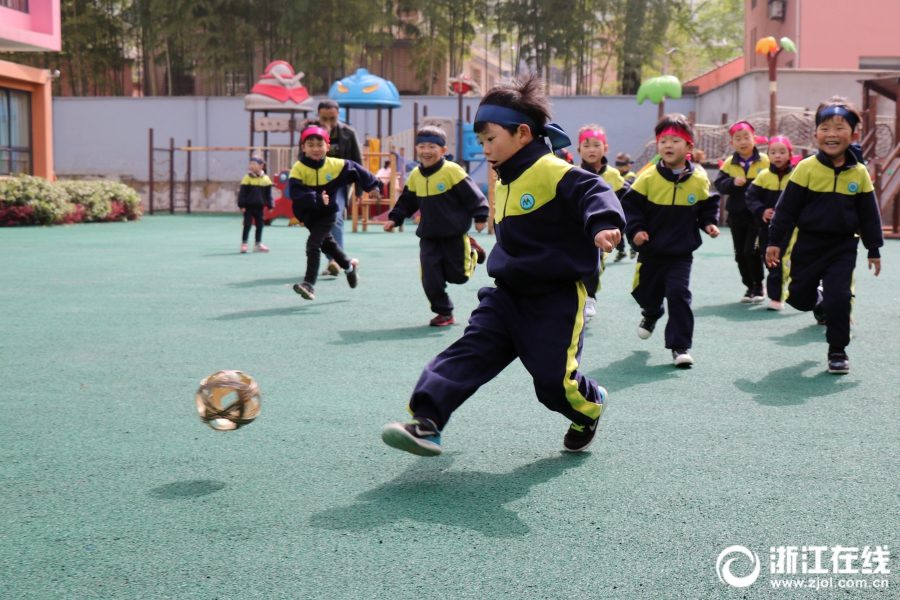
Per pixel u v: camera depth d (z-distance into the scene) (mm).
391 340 5973
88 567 2354
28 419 3887
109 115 30328
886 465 3285
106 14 35406
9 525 2652
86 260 11648
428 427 2963
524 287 3164
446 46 35812
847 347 5797
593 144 7074
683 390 4551
